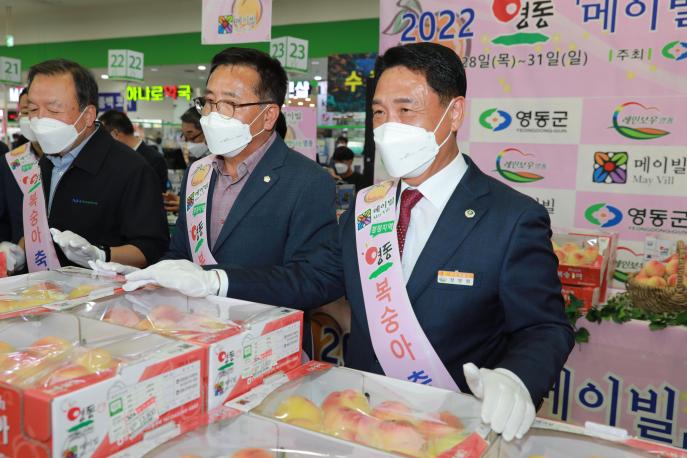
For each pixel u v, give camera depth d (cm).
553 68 299
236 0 375
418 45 133
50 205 227
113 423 77
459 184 139
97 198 225
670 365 233
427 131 132
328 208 188
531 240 130
